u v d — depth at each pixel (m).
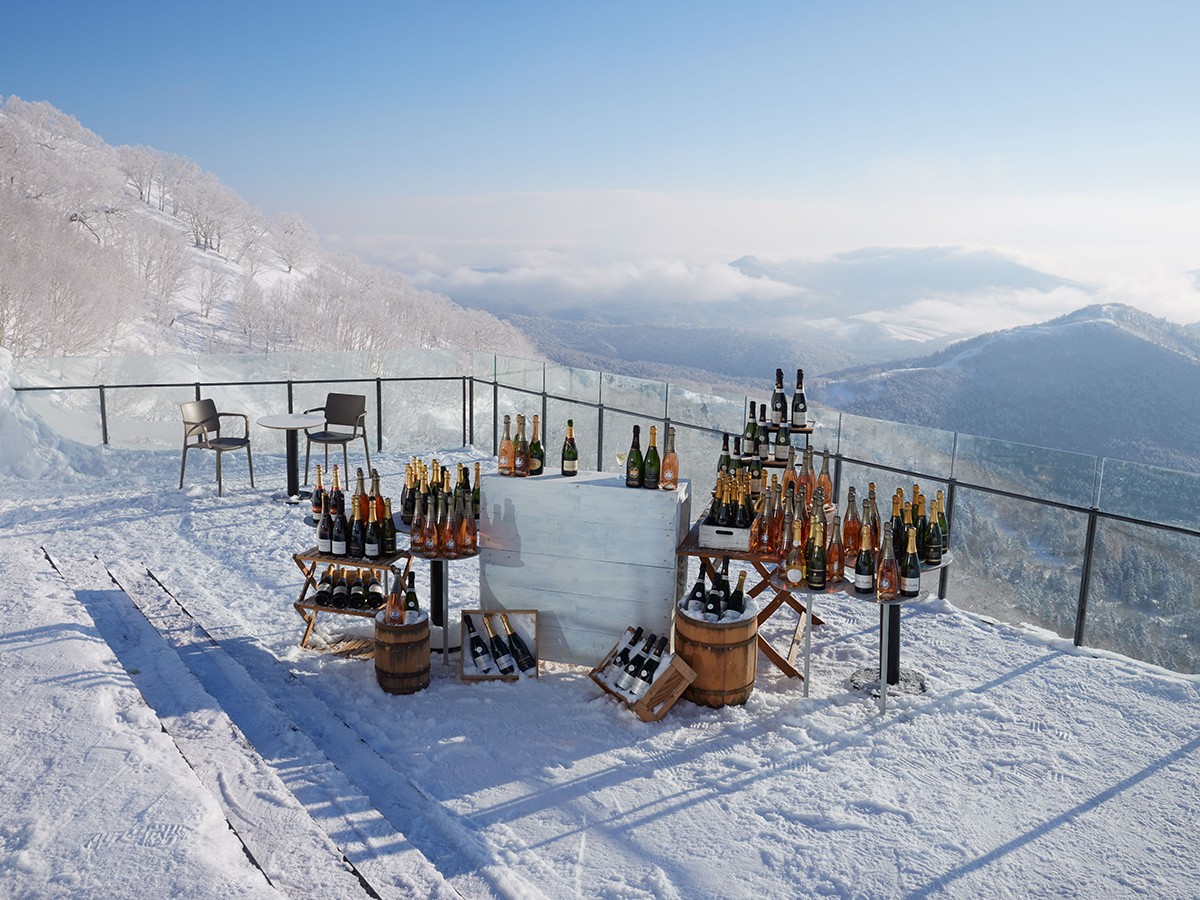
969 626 6.01
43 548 6.31
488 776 3.91
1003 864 3.32
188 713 3.79
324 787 3.43
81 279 40.69
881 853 3.38
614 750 4.17
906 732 4.41
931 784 3.92
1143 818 3.67
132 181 87.88
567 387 11.05
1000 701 4.80
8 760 3.15
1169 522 5.45
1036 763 4.12
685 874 3.24
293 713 4.38
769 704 4.71
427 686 4.82
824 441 7.70
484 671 4.96
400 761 4.01
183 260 64.69
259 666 4.96
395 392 12.67
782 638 5.73
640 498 4.88
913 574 4.64
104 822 2.75
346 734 4.17
